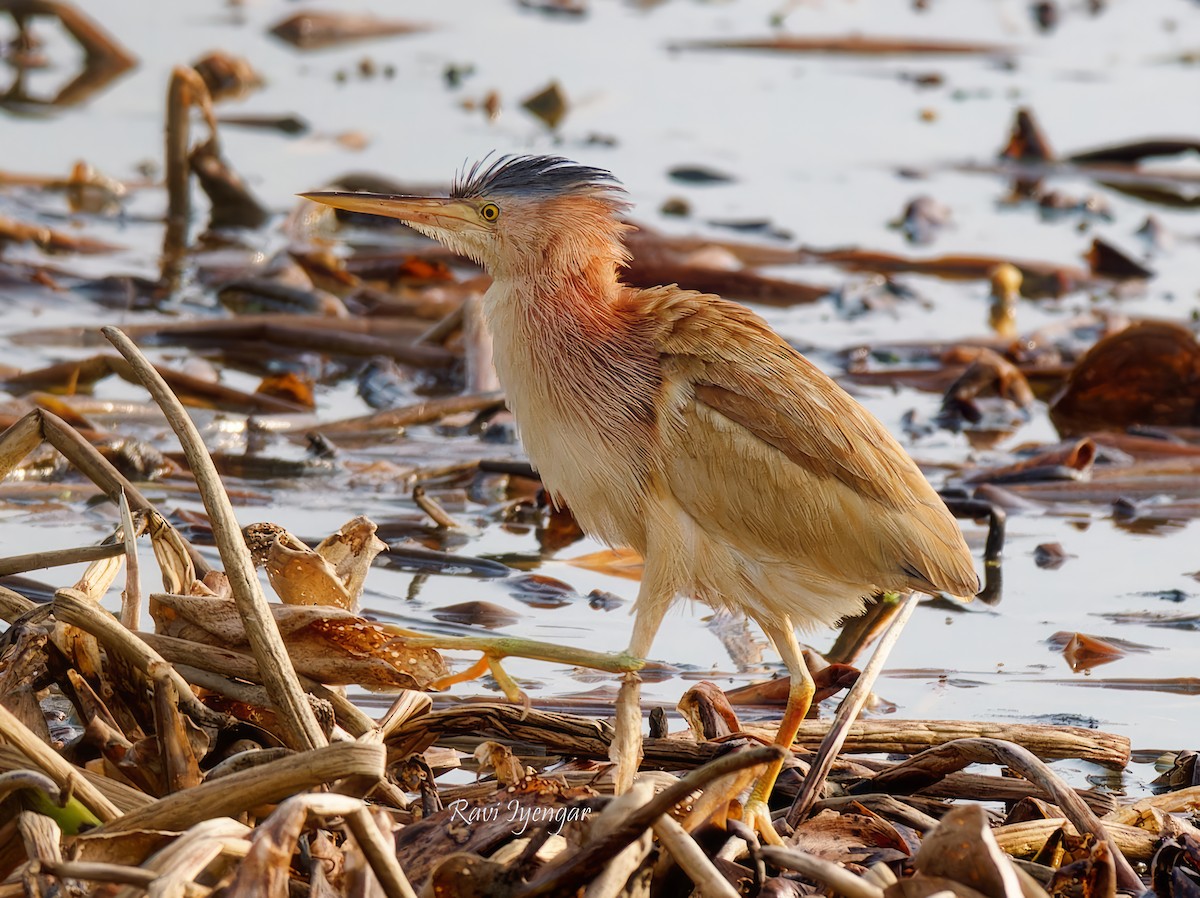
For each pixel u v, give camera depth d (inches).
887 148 945.5
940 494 492.7
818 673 361.1
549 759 309.1
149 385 262.7
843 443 319.6
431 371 613.9
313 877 229.6
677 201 813.2
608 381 330.0
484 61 1077.1
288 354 620.4
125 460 486.3
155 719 253.9
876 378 630.5
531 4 1229.1
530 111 964.6
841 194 868.6
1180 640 413.1
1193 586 450.6
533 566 449.7
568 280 336.2
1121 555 476.1
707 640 409.7
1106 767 334.6
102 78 980.6
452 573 440.1
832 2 1278.3
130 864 226.8
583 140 917.8
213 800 228.1
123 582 409.7
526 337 338.0
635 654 328.8
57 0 995.3
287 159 852.0
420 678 297.4
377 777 229.0
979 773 333.1
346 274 694.5
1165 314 706.8
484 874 233.6
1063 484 522.9
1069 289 749.9
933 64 1123.9
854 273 759.1
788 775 307.6
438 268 721.6
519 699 297.0
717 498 320.8
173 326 621.9
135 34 1078.4
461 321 623.8
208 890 219.0
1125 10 1282.0
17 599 286.7
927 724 321.1
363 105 956.0
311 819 234.8
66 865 207.2
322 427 538.3
